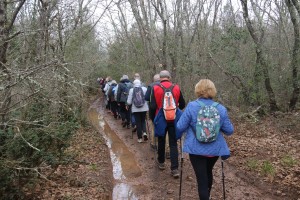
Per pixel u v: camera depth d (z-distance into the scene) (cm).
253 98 1391
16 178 451
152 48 1758
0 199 438
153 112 691
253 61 1444
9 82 400
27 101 436
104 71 2588
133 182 662
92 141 1050
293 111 1338
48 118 480
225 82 1599
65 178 646
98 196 577
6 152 425
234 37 1374
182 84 1658
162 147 709
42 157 474
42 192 547
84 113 1284
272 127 1145
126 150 946
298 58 1282
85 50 1254
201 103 468
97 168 748
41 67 410
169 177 677
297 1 1210
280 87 1429
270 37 1597
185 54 1677
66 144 536
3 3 542
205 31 1742
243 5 1348
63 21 927
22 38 570
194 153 459
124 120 1358
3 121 417
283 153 827
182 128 469
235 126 1212
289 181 632
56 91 482
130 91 1027
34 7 714
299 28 1348
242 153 849
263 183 632
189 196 577
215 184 632
